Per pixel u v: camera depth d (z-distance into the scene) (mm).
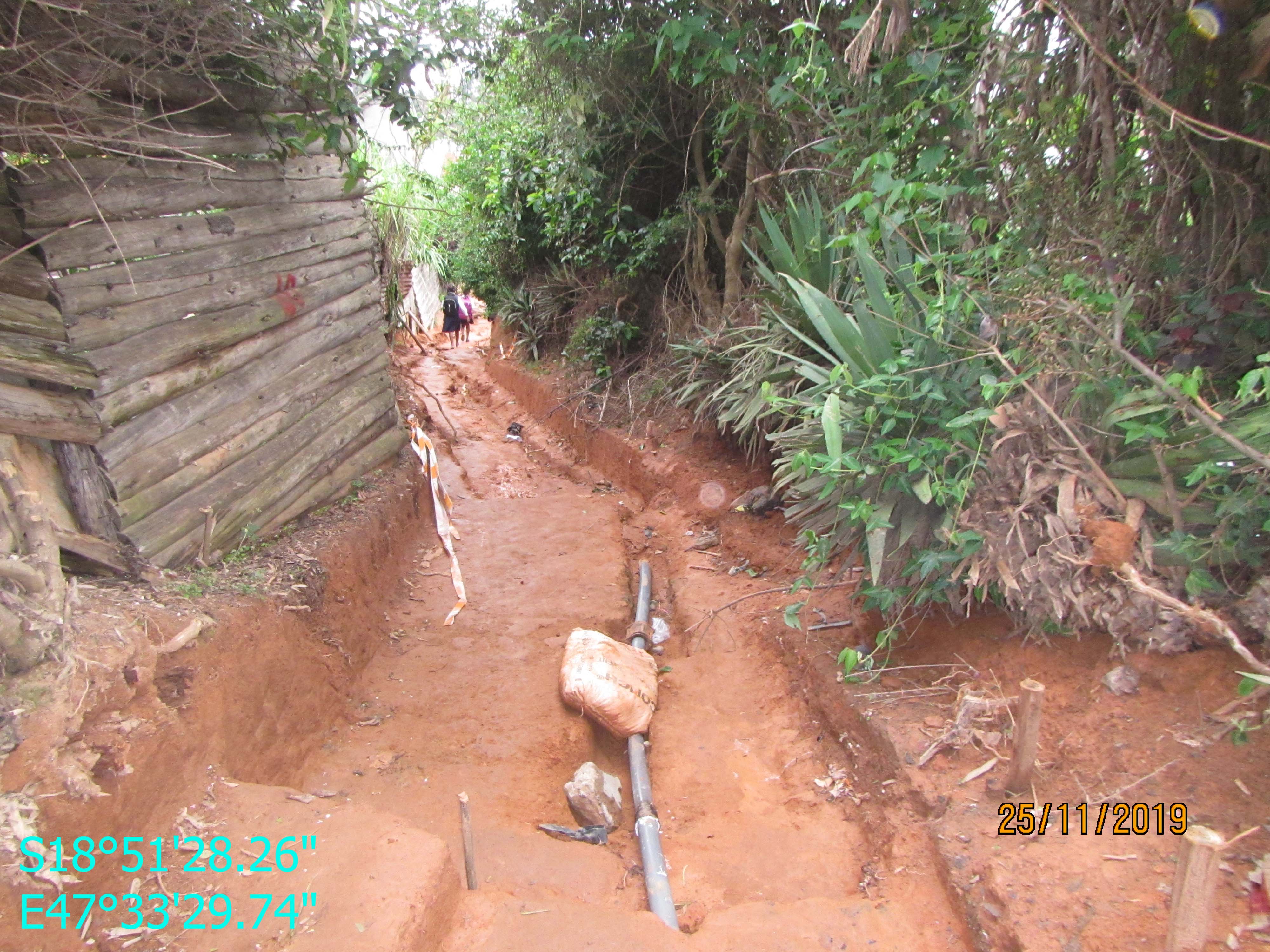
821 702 4172
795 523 5902
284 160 4719
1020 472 3479
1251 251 3506
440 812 3609
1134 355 3480
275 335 4754
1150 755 2955
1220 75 3398
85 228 3414
